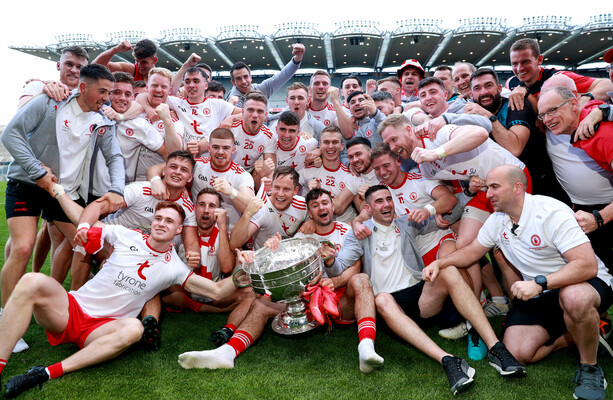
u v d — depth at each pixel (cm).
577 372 227
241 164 427
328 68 3322
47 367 232
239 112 453
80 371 242
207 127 435
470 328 266
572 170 294
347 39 2659
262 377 238
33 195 303
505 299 324
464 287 255
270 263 283
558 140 298
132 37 2830
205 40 2677
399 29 2556
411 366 250
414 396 216
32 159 281
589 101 304
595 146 262
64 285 412
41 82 347
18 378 219
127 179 391
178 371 245
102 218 313
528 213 244
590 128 257
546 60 3067
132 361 257
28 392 221
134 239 275
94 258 345
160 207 272
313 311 251
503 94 403
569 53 2897
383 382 231
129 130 370
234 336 271
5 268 294
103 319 260
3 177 2805
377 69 3275
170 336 299
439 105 373
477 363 251
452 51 2864
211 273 337
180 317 340
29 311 229
